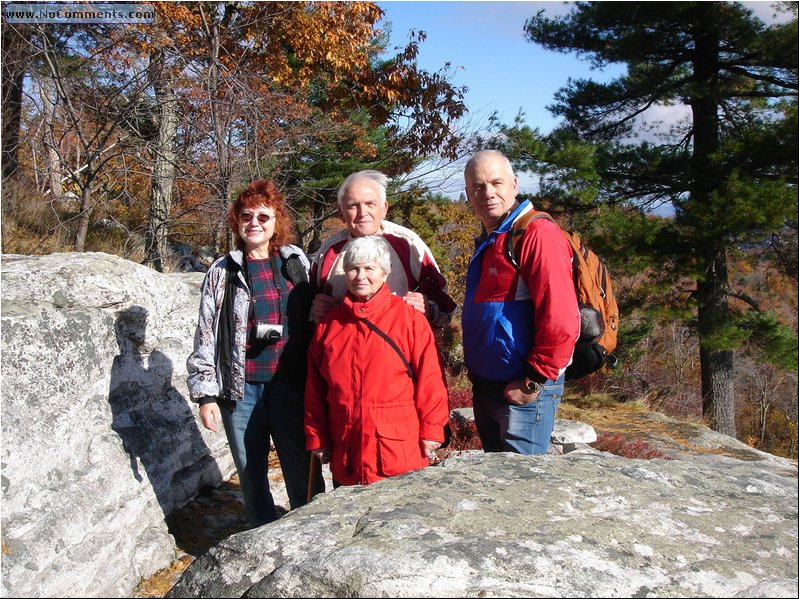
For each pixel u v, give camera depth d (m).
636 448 6.25
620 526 2.12
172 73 7.81
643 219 10.77
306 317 3.20
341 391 2.76
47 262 3.36
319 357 2.88
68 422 2.93
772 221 7.37
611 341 2.99
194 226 9.60
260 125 8.25
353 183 3.05
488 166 2.86
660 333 19.20
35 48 7.78
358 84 10.88
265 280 3.17
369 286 2.79
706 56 10.62
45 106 7.76
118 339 3.47
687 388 17.25
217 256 8.17
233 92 7.82
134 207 9.20
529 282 2.75
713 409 11.27
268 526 2.20
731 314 10.85
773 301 9.62
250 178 8.06
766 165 8.38
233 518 3.83
